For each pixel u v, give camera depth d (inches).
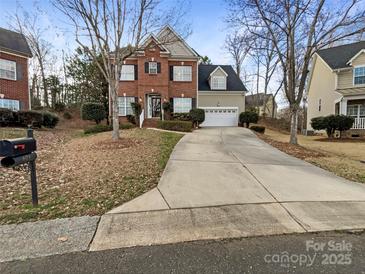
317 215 159.8
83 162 295.7
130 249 120.4
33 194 170.6
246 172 257.0
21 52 746.2
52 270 104.9
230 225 145.3
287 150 406.9
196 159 308.2
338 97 833.5
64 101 1307.8
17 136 472.4
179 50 849.5
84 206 170.9
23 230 138.1
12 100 732.7
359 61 776.9
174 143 420.8
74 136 566.9
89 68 1078.4
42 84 1245.7
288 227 143.5
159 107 860.6
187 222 148.7
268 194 195.8
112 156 319.9
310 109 1035.3
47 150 381.1
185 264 108.6
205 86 973.2
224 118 884.0
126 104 816.3
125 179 227.3
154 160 296.5
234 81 1014.4
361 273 103.2
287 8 440.8
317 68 976.3
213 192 198.4
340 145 560.4
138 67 805.2
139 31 409.1
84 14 378.9
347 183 229.5
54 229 139.3
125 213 160.2
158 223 147.3
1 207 171.5
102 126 617.6
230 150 375.2
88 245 123.6
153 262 110.0
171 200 181.2
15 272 103.7
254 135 583.8
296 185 219.5
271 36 517.3
